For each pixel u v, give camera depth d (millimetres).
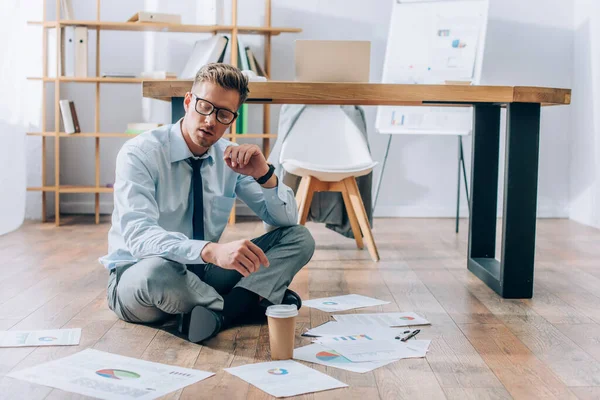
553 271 2871
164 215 1894
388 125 4230
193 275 1829
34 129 4426
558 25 4676
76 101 4559
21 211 3969
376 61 4641
